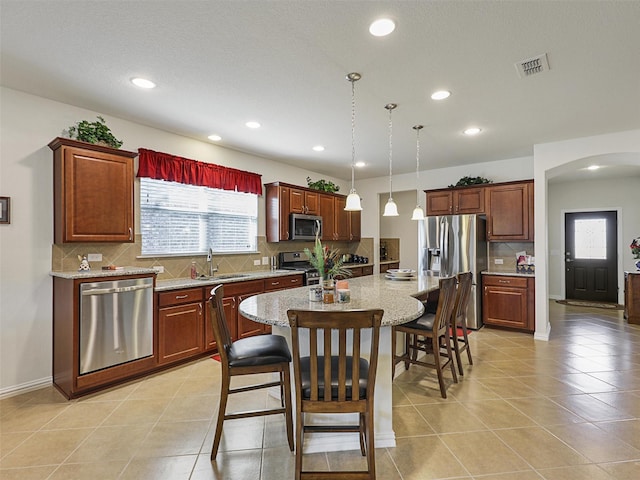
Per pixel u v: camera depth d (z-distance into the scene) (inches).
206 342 139.2
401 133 149.1
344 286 93.8
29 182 108.1
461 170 213.9
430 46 82.3
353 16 71.0
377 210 253.3
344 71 94.6
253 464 72.8
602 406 96.7
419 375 121.2
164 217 147.3
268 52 85.0
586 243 263.7
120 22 72.9
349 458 74.9
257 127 141.0
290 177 212.8
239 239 180.4
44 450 77.1
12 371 105.0
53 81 99.9
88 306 103.7
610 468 70.2
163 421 89.7
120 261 130.8
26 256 107.7
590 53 84.9
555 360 134.6
